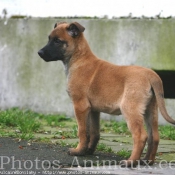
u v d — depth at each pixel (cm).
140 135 896
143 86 901
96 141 985
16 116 1347
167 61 1461
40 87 1606
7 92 1645
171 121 890
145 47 1484
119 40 1515
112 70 946
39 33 1605
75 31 983
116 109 934
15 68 1636
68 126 1378
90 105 966
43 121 1455
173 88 1595
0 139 1083
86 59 979
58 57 988
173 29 1452
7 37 1644
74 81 973
